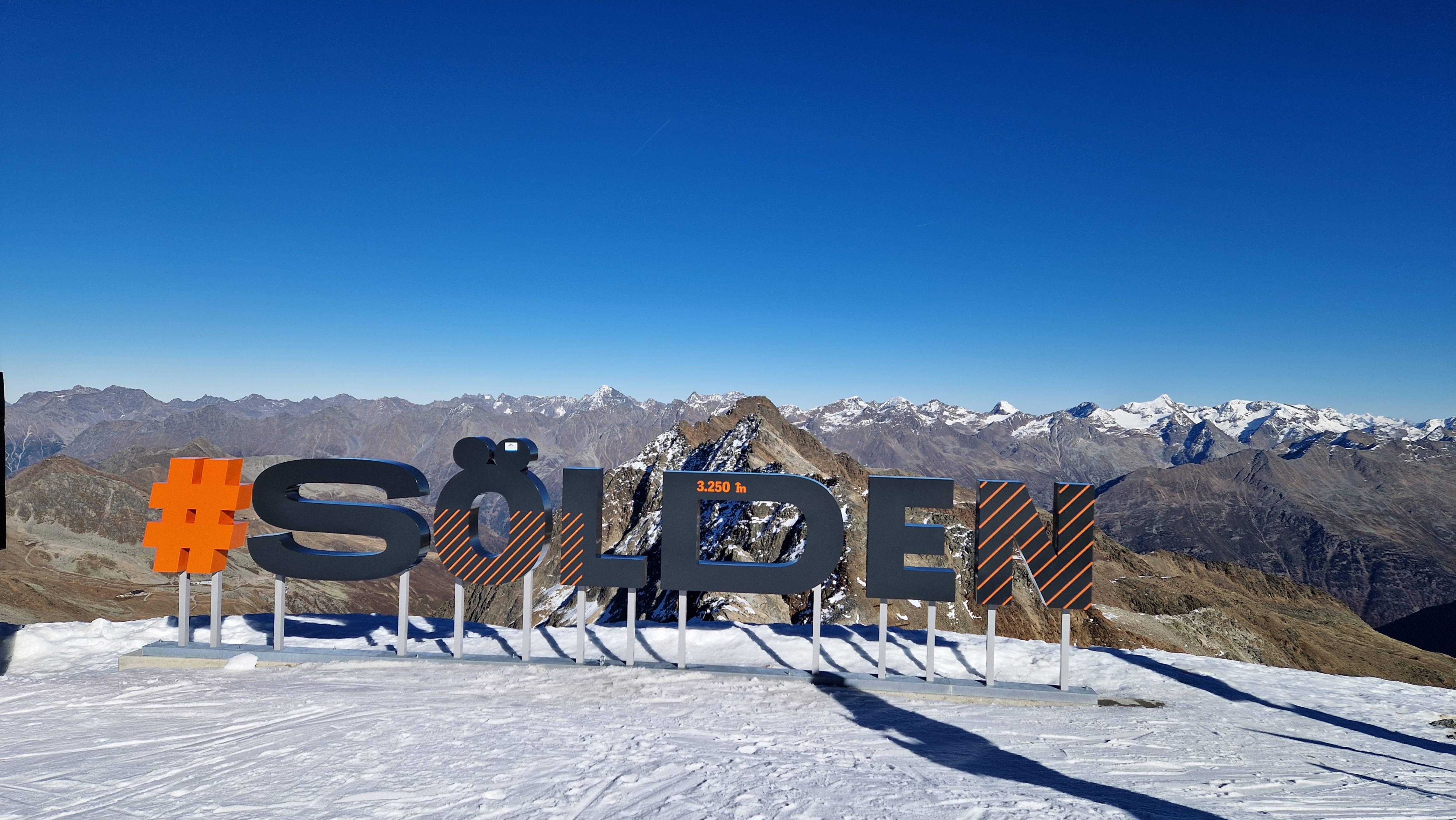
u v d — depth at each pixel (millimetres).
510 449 16328
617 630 19656
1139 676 16922
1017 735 12391
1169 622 56656
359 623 20484
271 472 16781
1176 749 11758
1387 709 15414
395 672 15797
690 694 14445
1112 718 13898
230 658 16609
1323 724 14172
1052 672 16938
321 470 16703
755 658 17453
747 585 15977
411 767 9305
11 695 13141
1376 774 10711
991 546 15273
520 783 8703
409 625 20297
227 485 16828
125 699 12938
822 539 15867
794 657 17516
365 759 9633
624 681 15242
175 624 19828
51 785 8711
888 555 15547
